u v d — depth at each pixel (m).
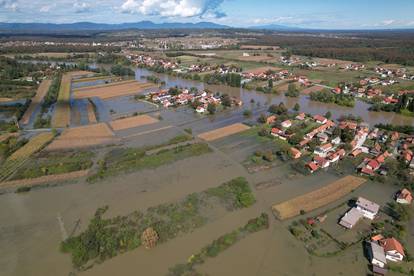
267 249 58.75
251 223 65.19
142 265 55.03
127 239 60.47
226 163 93.69
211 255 56.97
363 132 112.88
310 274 53.09
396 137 110.94
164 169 89.75
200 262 55.59
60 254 57.78
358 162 93.44
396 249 55.44
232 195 76.19
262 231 63.56
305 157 96.62
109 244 59.16
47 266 55.00
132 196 76.19
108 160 95.00
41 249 59.00
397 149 102.25
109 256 56.91
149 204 72.88
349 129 111.50
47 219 67.75
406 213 67.69
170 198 75.31
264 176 85.88
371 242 58.84
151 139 112.19
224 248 58.69
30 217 68.44
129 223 65.75
